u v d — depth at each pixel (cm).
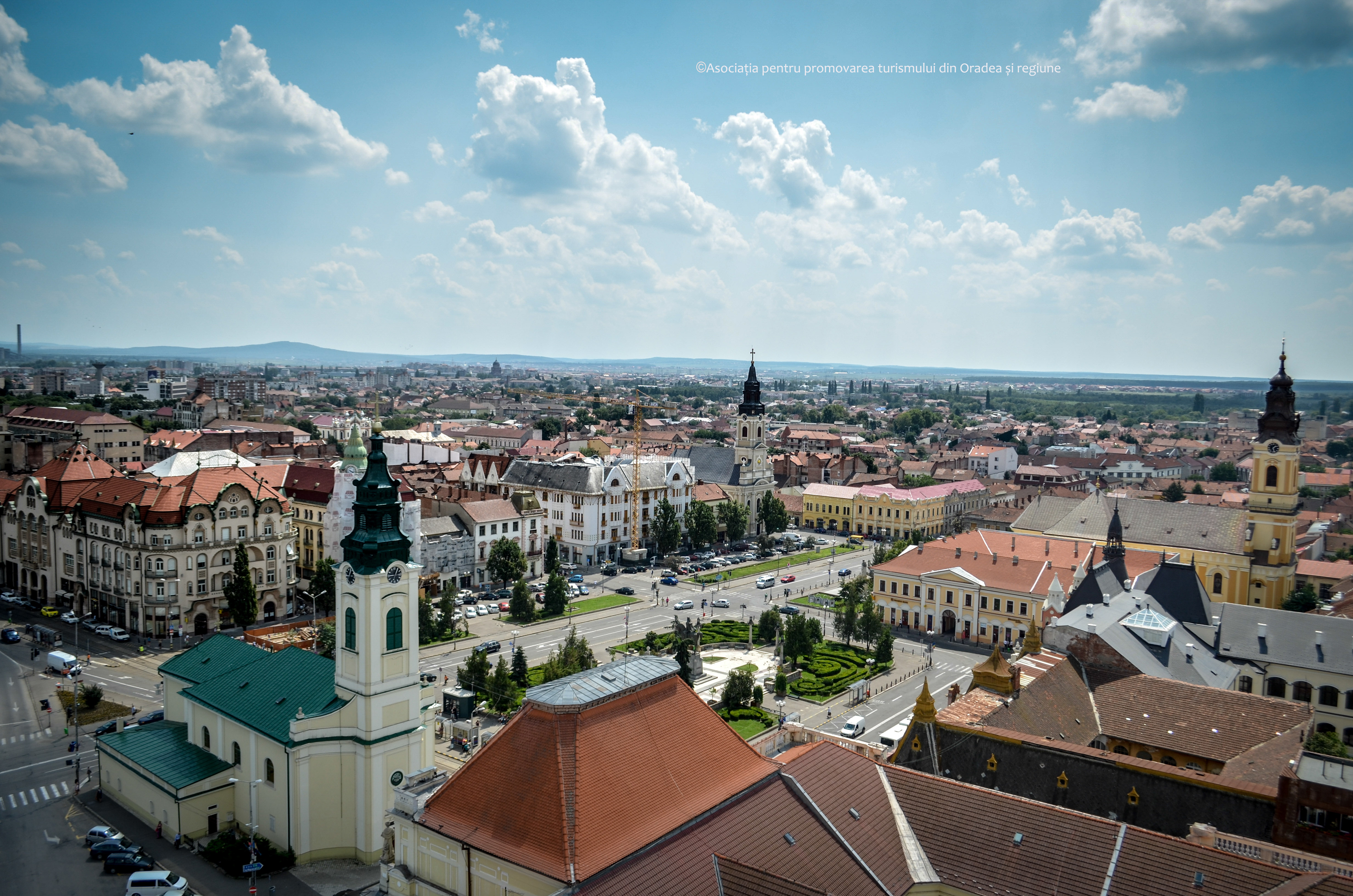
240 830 9200
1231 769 8162
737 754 6844
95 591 16462
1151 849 5853
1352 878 5353
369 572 8425
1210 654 12006
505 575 19450
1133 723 9369
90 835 8875
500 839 5734
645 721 6512
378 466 8612
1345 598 16888
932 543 19525
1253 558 18088
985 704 8788
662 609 19038
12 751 11044
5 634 15138
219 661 10400
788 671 15112
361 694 8544
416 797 6372
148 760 9438
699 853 5781
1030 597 16788
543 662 15012
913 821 6719
